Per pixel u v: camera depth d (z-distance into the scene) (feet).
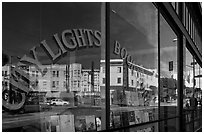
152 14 15.78
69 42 8.45
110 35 11.16
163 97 17.47
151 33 15.70
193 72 28.02
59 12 8.00
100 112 10.07
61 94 7.97
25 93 6.59
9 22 6.23
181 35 22.36
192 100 26.50
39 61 7.12
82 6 9.20
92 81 9.66
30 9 6.86
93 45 9.80
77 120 8.69
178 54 22.22
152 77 15.65
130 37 13.09
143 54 14.55
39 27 7.14
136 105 13.25
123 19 12.42
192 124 25.39
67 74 8.27
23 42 6.58
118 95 11.51
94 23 9.92
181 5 21.42
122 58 12.11
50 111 7.47
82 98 9.02
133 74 13.23
